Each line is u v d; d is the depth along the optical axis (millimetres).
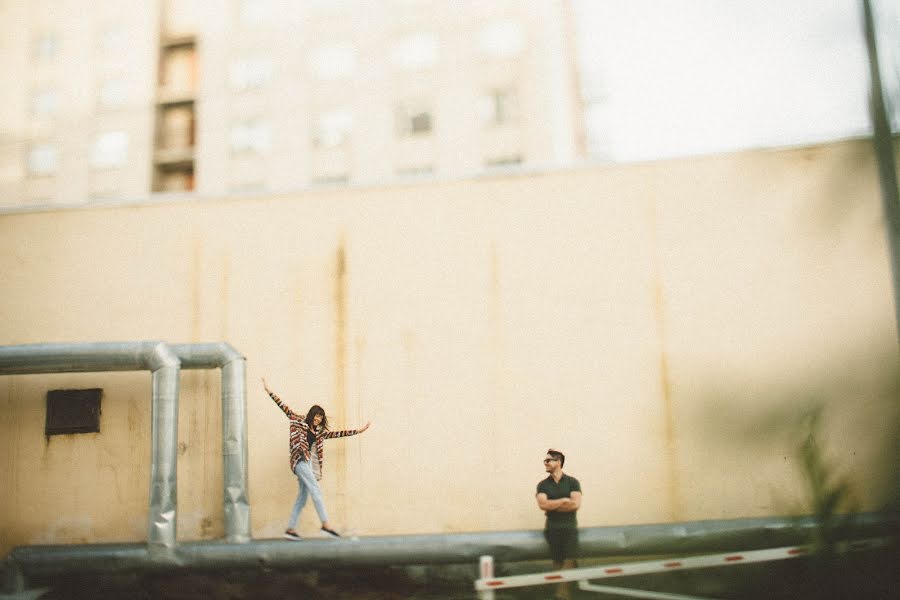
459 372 7715
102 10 36188
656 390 7488
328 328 7910
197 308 8062
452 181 8062
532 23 30703
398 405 7711
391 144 31047
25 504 7777
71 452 7844
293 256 8086
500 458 7535
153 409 7230
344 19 32812
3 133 35031
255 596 7125
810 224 7559
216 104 33312
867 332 7344
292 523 7137
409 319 7855
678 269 7656
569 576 6250
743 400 5773
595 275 7746
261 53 33656
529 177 7984
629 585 6750
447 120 30594
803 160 7652
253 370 7871
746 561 6148
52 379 7977
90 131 34906
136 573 7016
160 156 34438
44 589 7129
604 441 7465
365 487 7578
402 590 7152
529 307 7762
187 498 7641
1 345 7598
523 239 7887
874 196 7488
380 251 8016
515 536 6801
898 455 7102
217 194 8273
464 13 31406
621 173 7887
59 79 35719
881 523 4254
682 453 7348
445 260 7934
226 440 7305
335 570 7348
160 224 8266
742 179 7711
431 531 7457
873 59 5059
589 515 7344
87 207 8328
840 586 4070
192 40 35781
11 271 8242
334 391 7785
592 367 7590
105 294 8156
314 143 32000
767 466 7176
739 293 7551
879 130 7242
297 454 7125
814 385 7309
